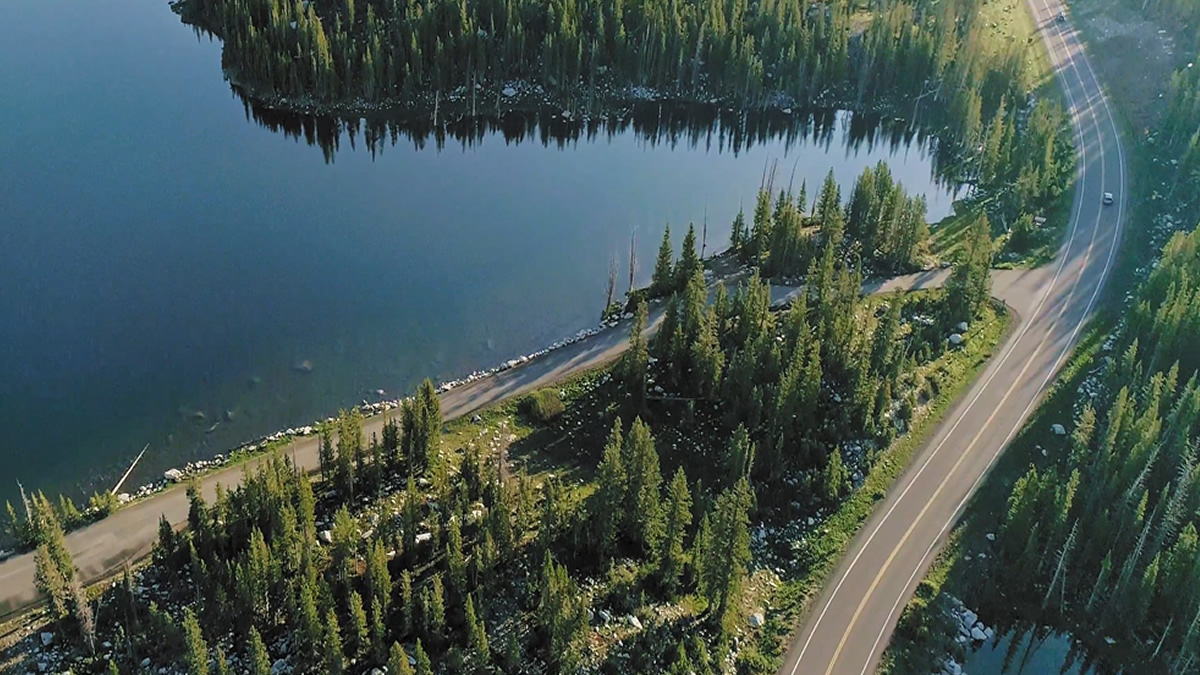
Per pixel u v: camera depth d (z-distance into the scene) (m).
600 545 78.44
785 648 74.19
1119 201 134.25
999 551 83.69
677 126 168.75
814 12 179.75
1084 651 78.31
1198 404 86.94
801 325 99.06
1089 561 82.56
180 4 188.12
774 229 117.75
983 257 110.00
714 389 96.25
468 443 91.50
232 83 162.88
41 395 95.88
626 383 97.50
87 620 68.12
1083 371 104.06
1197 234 111.56
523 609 73.75
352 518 80.44
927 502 88.44
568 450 92.69
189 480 85.69
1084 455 89.25
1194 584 75.81
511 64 166.25
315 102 158.88
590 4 168.25
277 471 77.69
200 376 99.44
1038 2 195.25
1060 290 117.06
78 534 78.06
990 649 77.62
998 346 107.69
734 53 167.50
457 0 162.12
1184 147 141.38
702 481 90.50
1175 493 81.00
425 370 103.38
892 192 123.00
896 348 101.00
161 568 74.62
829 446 92.31
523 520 80.19
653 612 75.12
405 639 70.50
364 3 170.00
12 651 68.56
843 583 80.19
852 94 171.88
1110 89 163.38
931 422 96.88
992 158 142.12
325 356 103.75
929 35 168.12
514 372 101.38
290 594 69.19
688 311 100.38
